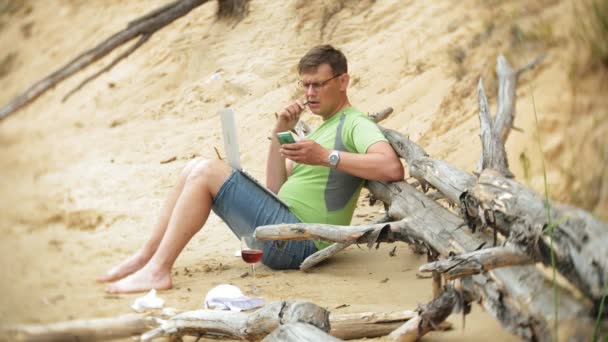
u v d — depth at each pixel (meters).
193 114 21.00
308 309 5.86
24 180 17.48
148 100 22.78
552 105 11.09
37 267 9.91
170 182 15.92
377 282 8.41
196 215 8.67
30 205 14.81
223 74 21.50
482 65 14.30
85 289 8.59
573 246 5.25
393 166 8.36
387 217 8.36
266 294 8.16
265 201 8.87
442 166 7.61
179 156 18.39
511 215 5.78
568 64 11.63
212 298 7.57
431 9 18.05
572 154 9.94
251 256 8.42
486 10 15.80
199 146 18.77
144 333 6.50
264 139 17.69
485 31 15.02
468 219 6.48
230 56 22.16
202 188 8.70
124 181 16.34
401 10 19.38
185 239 8.64
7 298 8.14
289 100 19.02
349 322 6.49
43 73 27.92
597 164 9.41
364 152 8.54
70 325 6.41
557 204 5.64
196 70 22.72
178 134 19.95
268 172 9.61
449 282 6.18
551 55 12.41
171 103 22.14
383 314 6.55
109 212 13.78
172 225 8.64
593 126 10.12
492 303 5.64
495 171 6.46
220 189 8.73
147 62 24.47
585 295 5.26
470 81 14.13
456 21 16.70
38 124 23.78
